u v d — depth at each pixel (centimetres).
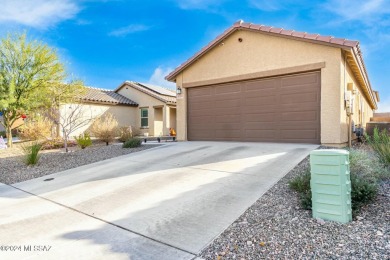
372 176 445
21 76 1463
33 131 1405
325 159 347
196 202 447
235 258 284
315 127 910
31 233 371
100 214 429
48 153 1120
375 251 268
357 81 1233
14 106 1423
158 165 738
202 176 595
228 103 1133
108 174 686
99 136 1416
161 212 418
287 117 972
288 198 426
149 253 304
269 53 1005
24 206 493
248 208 407
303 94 939
